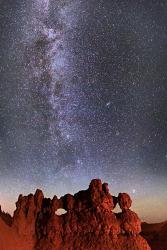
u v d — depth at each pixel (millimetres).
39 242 11992
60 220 12211
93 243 11719
